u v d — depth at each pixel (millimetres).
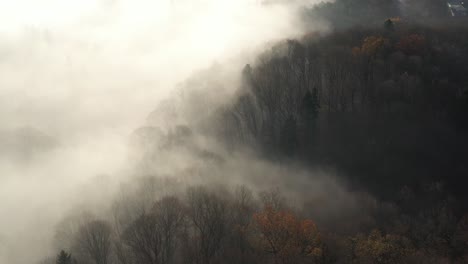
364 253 66438
